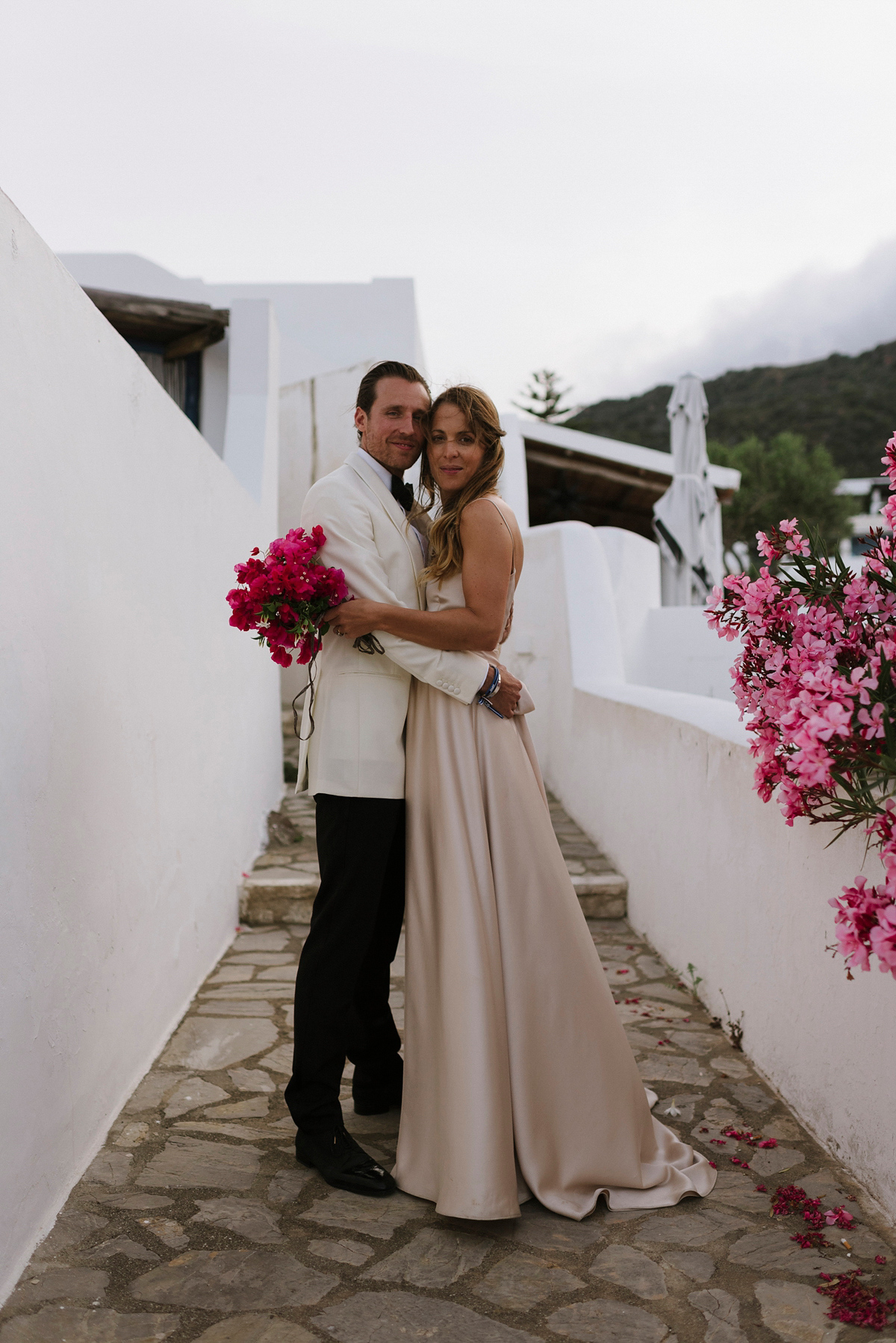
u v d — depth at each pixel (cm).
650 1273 189
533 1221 209
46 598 203
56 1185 207
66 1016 214
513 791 225
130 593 270
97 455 242
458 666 222
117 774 254
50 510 207
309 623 216
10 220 187
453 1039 209
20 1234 188
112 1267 190
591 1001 223
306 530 232
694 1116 259
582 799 586
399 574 234
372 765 226
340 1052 231
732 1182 225
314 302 1057
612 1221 209
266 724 562
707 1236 203
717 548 1061
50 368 209
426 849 227
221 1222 206
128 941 264
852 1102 227
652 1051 302
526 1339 170
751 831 295
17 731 187
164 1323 173
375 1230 205
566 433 1075
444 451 229
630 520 1413
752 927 294
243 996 348
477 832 221
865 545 199
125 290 990
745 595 205
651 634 935
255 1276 187
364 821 226
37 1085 197
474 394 228
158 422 309
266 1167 231
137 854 274
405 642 222
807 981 252
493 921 217
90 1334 170
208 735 382
